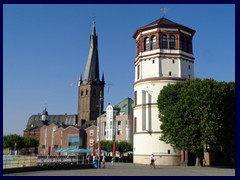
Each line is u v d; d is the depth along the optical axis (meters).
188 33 69.31
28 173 38.34
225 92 53.59
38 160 45.38
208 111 50.91
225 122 52.94
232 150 52.97
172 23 68.00
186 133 50.59
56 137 146.88
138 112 67.31
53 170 44.53
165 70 66.31
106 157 84.75
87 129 140.50
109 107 119.88
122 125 116.00
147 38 68.81
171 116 53.62
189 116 51.44
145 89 66.25
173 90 58.78
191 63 69.12
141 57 68.56
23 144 138.25
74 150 79.50
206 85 53.06
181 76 66.19
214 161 67.12
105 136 121.06
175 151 58.81
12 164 40.81
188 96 52.56
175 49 67.06
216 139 49.78
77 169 47.94
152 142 63.75
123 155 101.06
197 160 56.56
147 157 63.88
